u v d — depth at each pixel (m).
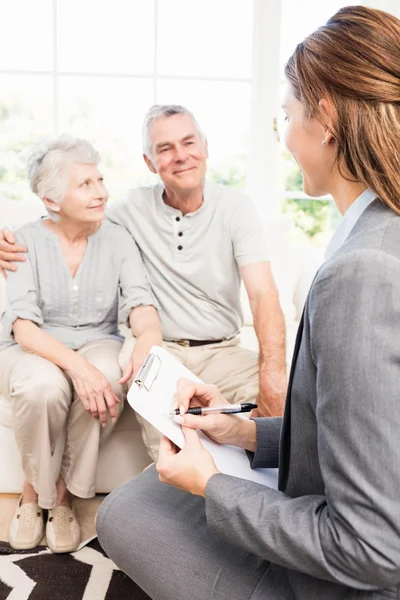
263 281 1.88
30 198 3.04
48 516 1.85
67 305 1.91
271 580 0.91
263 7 2.83
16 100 2.95
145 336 1.81
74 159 1.78
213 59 2.91
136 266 1.95
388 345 0.69
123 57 2.92
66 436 1.83
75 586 1.58
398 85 0.77
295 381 0.84
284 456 0.90
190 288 1.97
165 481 0.94
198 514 1.03
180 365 1.17
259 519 0.81
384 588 0.76
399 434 0.69
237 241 1.92
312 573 0.78
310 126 0.85
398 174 0.77
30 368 1.75
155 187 2.02
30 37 2.89
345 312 0.71
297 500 0.81
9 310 1.85
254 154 2.95
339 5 2.86
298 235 3.56
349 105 0.79
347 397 0.70
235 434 1.08
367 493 0.69
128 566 1.03
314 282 0.76
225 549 0.96
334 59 0.80
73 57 2.92
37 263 1.88
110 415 1.81
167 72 2.93
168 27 2.88
